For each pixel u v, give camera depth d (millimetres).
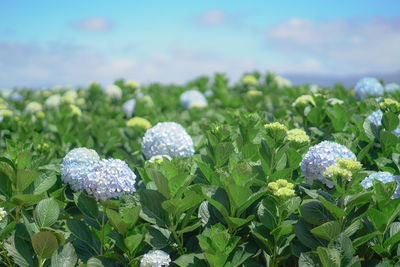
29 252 2643
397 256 2586
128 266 2627
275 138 2891
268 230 2652
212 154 3059
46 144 3834
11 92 8109
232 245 2553
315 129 3627
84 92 7355
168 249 2646
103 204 2678
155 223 2625
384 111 3512
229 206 2674
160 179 2607
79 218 2914
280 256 2652
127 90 6633
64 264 2605
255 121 3432
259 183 2748
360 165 2547
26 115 5160
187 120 4730
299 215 2752
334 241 2496
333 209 2523
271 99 5039
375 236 2639
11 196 2787
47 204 2670
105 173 2652
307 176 2787
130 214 2561
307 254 2547
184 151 3410
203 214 2723
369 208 2580
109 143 4004
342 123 3668
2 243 2666
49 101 6012
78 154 3014
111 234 2607
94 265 2584
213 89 6746
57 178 2945
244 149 3086
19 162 2871
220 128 3104
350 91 5340
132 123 4344
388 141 3238
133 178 2715
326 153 2770
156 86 7613
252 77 6348
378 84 4551
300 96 4445
